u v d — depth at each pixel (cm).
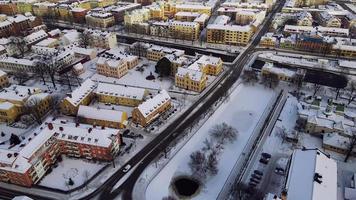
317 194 11112
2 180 14162
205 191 13725
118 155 15700
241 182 13838
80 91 19538
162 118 18450
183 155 15725
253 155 15550
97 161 15250
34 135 15038
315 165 12181
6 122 18438
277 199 11250
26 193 13625
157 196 13512
